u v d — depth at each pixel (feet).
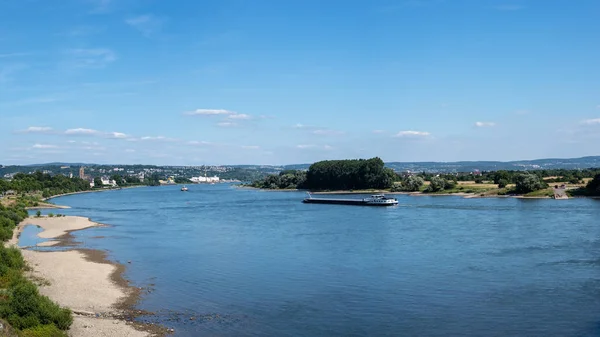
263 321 161.79
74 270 236.63
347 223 446.60
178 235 380.17
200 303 182.91
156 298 189.26
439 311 171.12
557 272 222.48
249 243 330.95
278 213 573.33
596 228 361.30
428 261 254.68
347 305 179.42
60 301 178.70
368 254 278.87
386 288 202.59
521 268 232.32
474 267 237.45
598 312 166.20
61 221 490.90
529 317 163.02
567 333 148.56
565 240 308.60
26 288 149.28
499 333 149.59
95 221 504.43
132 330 150.00
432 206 613.11
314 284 211.20
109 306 176.96
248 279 221.66
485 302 180.34
